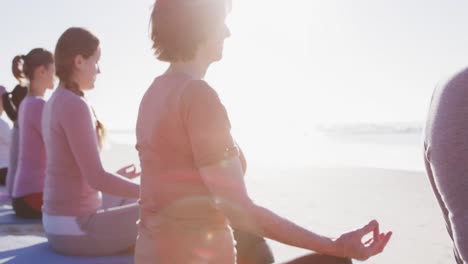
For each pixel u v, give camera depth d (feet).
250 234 7.60
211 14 5.12
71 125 8.83
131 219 9.75
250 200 4.77
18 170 14.10
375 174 37.04
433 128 4.08
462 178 3.87
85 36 9.30
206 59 5.36
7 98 18.11
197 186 5.02
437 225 17.75
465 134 3.82
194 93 4.79
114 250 9.77
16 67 17.42
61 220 9.46
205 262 5.10
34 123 13.55
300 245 4.96
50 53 13.56
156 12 5.17
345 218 18.89
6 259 9.73
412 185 30.27
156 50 5.21
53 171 9.48
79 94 9.29
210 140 4.70
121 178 9.12
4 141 21.66
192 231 5.05
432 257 13.25
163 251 5.10
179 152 4.98
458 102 3.88
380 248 5.41
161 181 5.11
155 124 5.07
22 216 14.17
